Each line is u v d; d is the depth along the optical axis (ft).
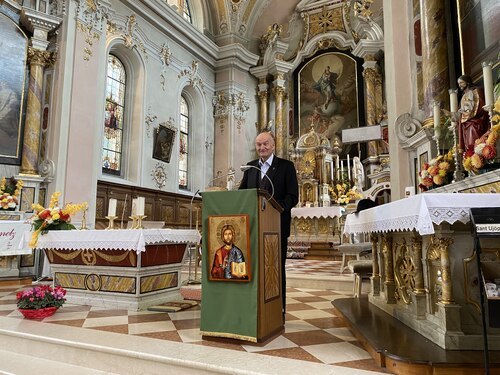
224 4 43.06
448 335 7.23
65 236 14.01
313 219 31.94
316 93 46.16
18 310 12.39
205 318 8.96
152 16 33.76
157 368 7.70
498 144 9.73
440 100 15.89
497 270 7.45
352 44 44.19
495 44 13.64
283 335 9.37
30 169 23.18
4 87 22.74
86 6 25.93
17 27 23.41
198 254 18.94
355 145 42.45
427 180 12.64
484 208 6.60
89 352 8.52
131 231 12.53
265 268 8.91
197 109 41.68
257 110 47.42
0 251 18.76
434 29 16.39
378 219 9.77
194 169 40.98
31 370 8.30
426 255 8.53
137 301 12.78
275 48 45.91
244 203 8.77
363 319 9.80
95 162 25.73
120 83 32.78
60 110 23.71
